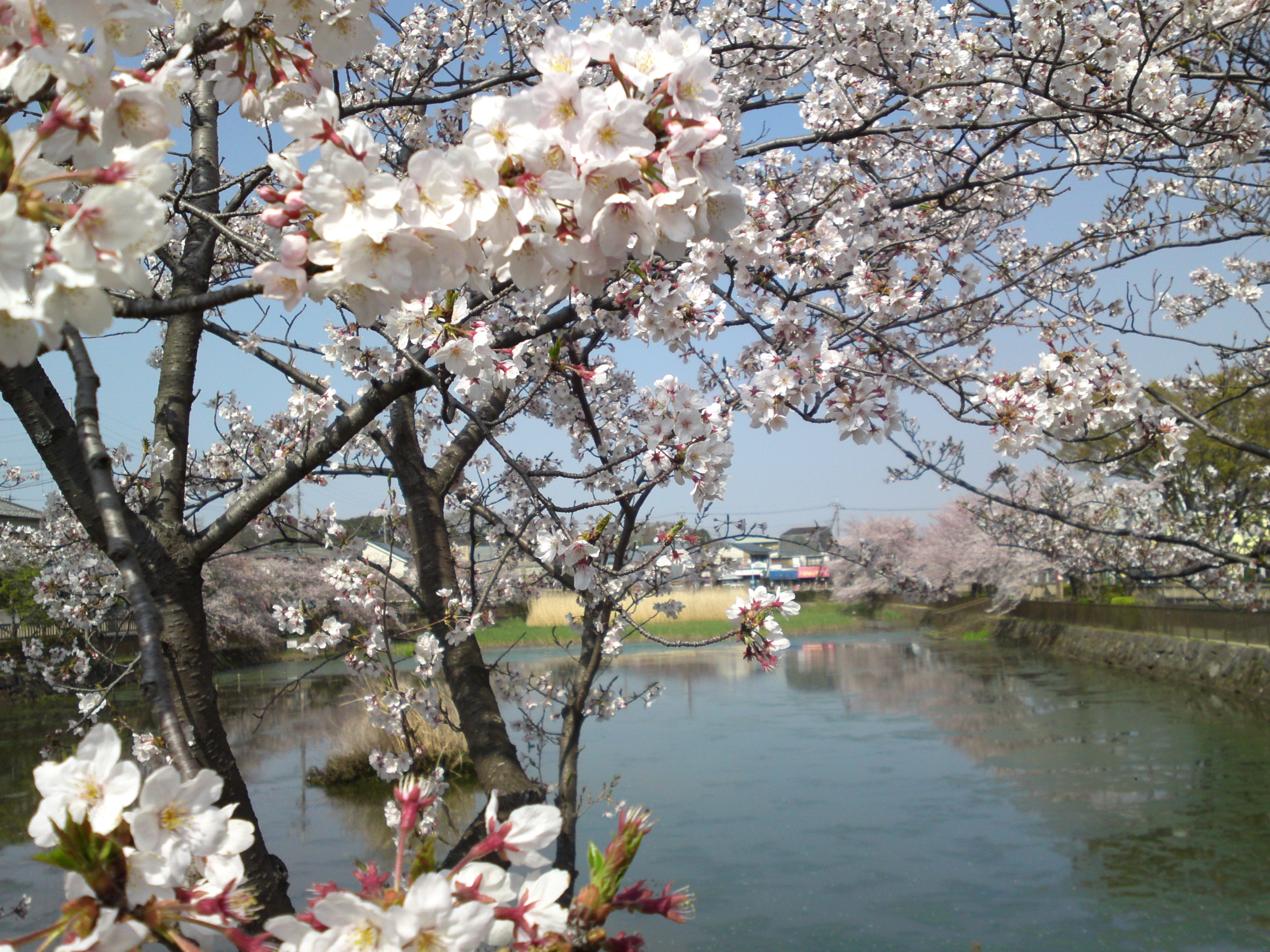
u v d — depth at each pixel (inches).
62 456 97.6
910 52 191.6
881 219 201.0
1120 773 492.7
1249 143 195.5
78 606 271.9
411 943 35.8
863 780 490.9
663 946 292.7
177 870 37.1
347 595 226.2
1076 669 964.0
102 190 40.7
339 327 171.5
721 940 296.0
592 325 188.7
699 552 219.5
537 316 174.6
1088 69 185.9
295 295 51.8
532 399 201.6
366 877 41.8
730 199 56.9
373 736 486.3
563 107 53.1
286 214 52.1
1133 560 621.3
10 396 96.3
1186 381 320.8
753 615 128.3
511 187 52.3
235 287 61.5
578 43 54.5
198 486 224.7
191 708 104.9
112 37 49.8
